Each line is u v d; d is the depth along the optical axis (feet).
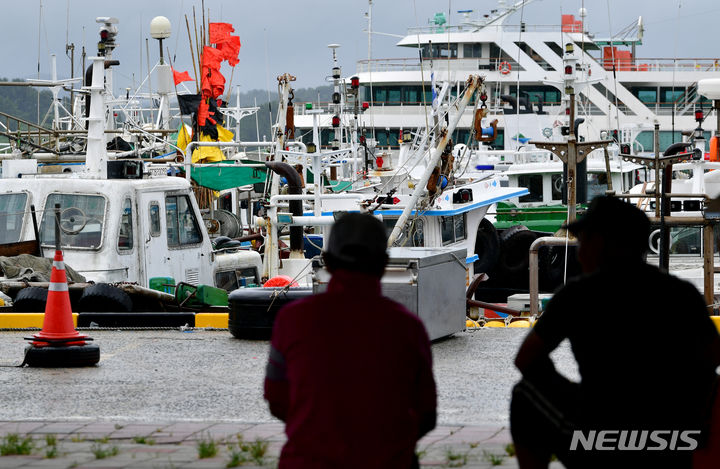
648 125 342.44
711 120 371.56
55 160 198.39
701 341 36.73
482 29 364.99
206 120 208.95
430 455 53.47
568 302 37.17
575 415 37.60
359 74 366.22
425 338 34.45
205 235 139.54
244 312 101.60
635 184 273.75
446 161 155.43
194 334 106.52
